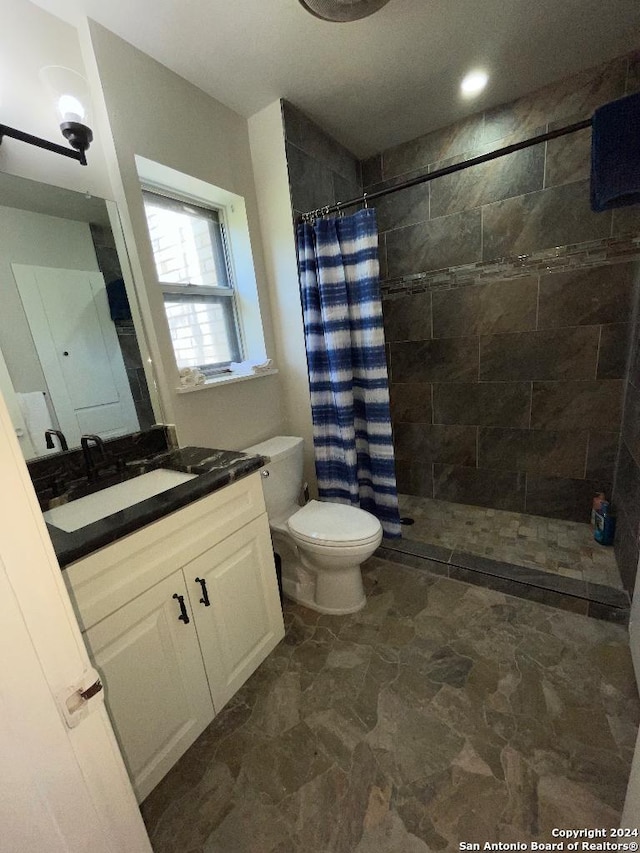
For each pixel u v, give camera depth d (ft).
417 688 4.17
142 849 1.89
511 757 3.42
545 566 5.76
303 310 6.29
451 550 6.40
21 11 3.69
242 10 4.00
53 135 4.00
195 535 3.63
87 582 2.77
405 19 4.32
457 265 7.11
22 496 1.32
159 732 3.36
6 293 3.72
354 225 5.63
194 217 5.91
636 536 4.77
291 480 6.11
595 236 5.88
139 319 4.72
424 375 7.98
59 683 1.44
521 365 6.93
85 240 4.24
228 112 5.60
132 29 4.16
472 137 6.50
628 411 5.75
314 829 3.04
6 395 3.75
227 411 5.89
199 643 3.70
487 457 7.68
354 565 5.15
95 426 4.38
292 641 4.98
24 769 1.37
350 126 6.48
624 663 4.26
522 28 4.61
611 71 5.34
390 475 6.40
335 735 3.75
